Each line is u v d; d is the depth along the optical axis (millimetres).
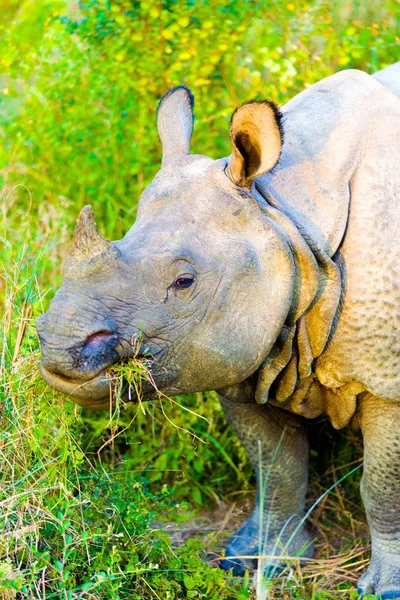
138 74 8211
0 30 8938
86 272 4930
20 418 5469
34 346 5703
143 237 5160
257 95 8117
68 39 8336
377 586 5969
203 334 5207
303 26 8305
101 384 4914
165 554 5648
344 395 5863
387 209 5566
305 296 5500
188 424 7289
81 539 5137
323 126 5816
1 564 4848
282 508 6547
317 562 6418
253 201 5355
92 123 8219
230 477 7430
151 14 7844
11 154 8273
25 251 6805
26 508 5199
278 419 6441
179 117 5809
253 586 5891
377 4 8688
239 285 5246
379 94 5945
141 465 7246
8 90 8375
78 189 8398
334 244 5535
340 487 7215
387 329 5504
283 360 5684
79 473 5785
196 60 8000
